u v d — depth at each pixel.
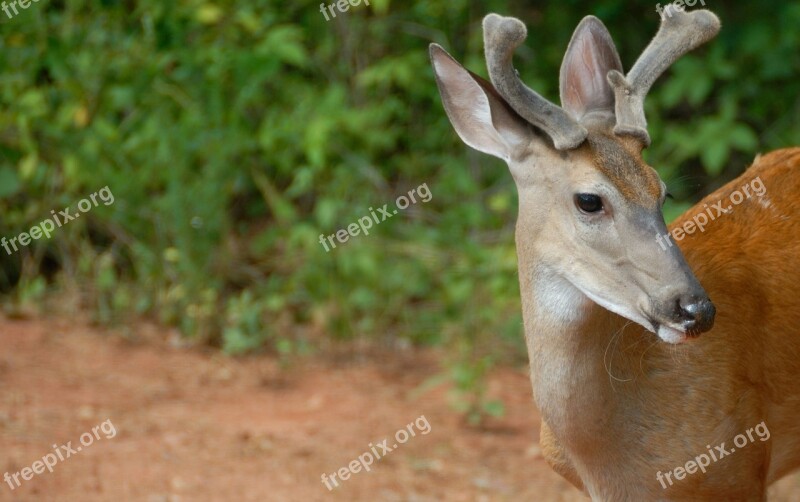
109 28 13.03
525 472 10.05
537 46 14.75
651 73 6.43
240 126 13.04
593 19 6.70
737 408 6.80
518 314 12.39
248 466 9.90
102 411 10.83
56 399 11.00
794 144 13.73
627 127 6.29
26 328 12.51
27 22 12.77
